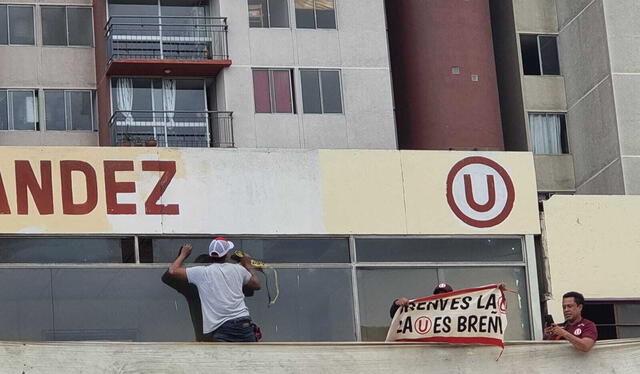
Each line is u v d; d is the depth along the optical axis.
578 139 54.97
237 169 22.25
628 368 19.70
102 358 18.53
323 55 52.41
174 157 22.02
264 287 22.00
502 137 54.19
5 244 21.14
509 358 19.66
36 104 52.41
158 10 52.09
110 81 51.16
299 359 19.12
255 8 52.44
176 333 21.28
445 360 19.59
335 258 22.44
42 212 21.28
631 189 52.34
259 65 51.75
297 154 22.55
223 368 18.86
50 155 21.52
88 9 53.69
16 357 18.25
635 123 53.06
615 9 54.09
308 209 22.41
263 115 51.28
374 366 19.39
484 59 54.69
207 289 19.97
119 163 21.77
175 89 51.72
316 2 53.06
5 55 52.47
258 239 22.16
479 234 23.05
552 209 23.55
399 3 55.38
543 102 55.72
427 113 53.75
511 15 56.41
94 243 21.48
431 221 22.88
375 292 22.45
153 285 21.45
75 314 21.11
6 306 20.91
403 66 54.84
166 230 21.70
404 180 22.92
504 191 23.33
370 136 51.94
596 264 23.48
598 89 54.03
